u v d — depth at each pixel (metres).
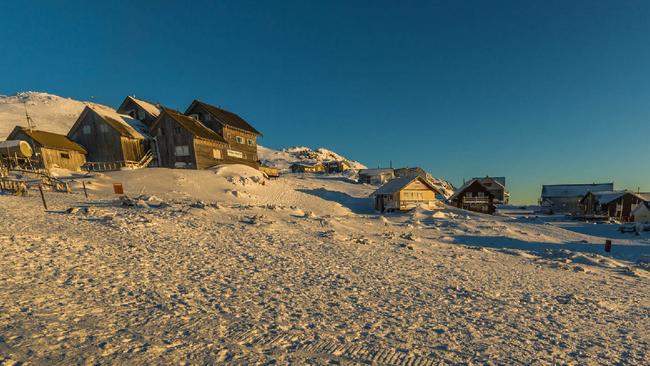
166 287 7.49
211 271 9.48
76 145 35.16
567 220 48.16
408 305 7.91
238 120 50.06
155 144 38.88
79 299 6.10
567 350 5.81
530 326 7.04
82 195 22.88
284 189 41.00
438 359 4.99
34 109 97.62
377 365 4.59
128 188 27.69
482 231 27.77
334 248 15.59
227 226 18.05
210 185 32.84
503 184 84.19
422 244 19.84
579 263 17.72
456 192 53.25
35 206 16.77
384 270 11.92
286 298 7.60
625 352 5.89
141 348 4.38
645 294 11.41
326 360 4.61
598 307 9.06
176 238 13.69
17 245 9.44
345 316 6.73
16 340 4.23
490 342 5.89
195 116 44.09
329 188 53.12
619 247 25.20
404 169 86.12
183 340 4.80
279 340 5.16
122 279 7.71
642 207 42.81
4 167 26.94
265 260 11.73
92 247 10.48
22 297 5.82
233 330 5.38
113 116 37.84
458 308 7.97
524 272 13.92
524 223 35.72
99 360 3.95
